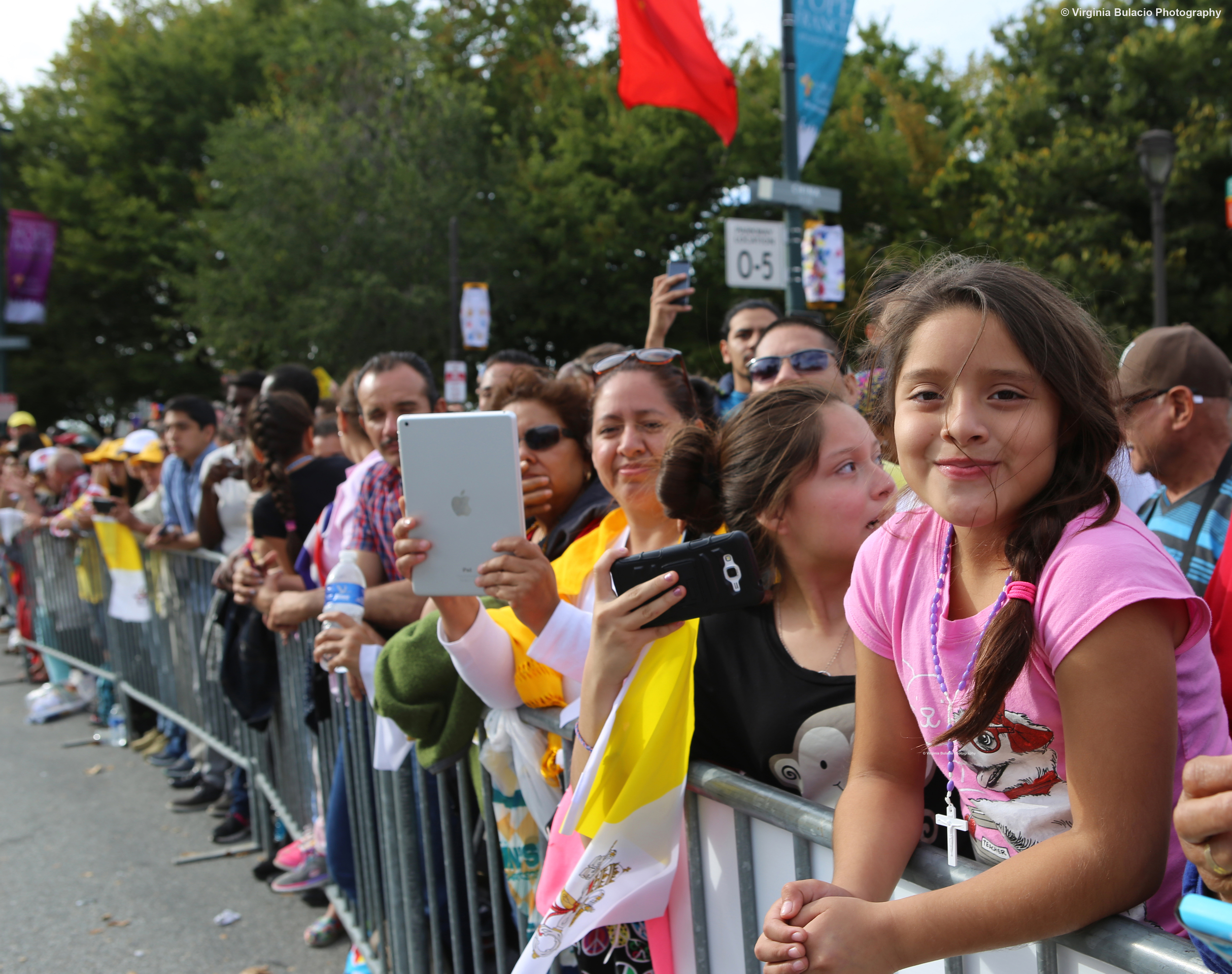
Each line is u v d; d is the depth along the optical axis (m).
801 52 6.95
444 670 2.02
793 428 1.49
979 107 19.88
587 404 2.51
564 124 19.94
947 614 1.05
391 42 19.83
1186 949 0.80
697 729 1.59
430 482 1.83
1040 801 1.00
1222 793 0.70
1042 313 0.93
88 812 4.39
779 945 0.93
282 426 3.38
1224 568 1.41
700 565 1.42
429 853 2.25
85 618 6.04
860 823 1.10
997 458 0.93
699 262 17.84
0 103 23.70
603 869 1.42
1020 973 0.99
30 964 3.05
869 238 17.70
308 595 2.90
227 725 4.13
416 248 17.72
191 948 3.14
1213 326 16.31
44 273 16.53
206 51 22.97
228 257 19.06
